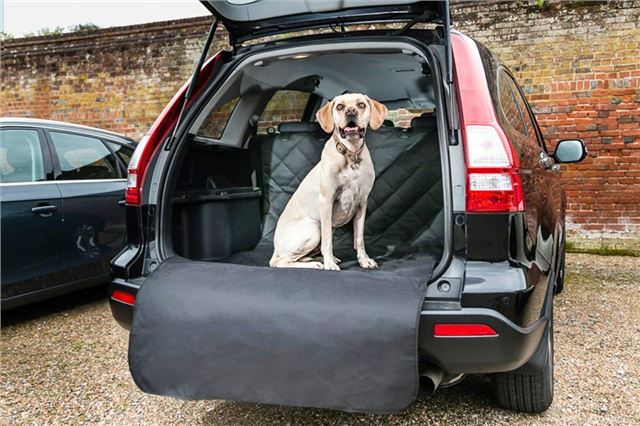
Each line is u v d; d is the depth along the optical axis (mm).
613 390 2416
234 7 2209
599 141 5543
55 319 3740
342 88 3188
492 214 1615
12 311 3963
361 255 2398
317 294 1614
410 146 2744
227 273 1786
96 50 6812
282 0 2141
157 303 1735
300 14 2254
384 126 2857
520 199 1654
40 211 3443
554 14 5539
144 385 1710
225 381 1627
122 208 4027
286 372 1568
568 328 3314
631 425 2090
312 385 1547
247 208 2846
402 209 2773
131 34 6719
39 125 3695
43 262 3459
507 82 2580
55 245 3533
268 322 1600
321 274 1710
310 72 2941
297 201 2543
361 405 1508
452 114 1767
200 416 2258
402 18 2203
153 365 1696
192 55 6488
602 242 5660
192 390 1661
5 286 3248
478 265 1615
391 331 1495
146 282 1823
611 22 5395
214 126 2719
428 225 2730
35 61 7035
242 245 2787
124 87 6754
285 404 1578
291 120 3279
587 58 5488
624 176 5516
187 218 2391
